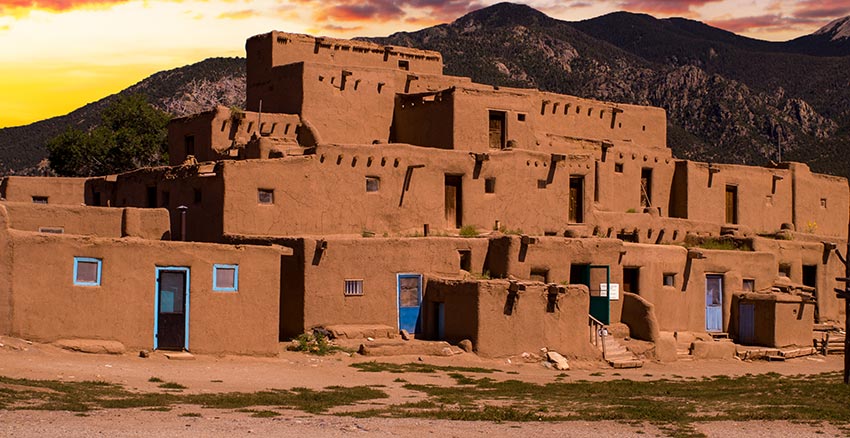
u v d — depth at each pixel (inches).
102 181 1616.6
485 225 1533.0
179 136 1638.8
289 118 1579.7
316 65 1601.9
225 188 1332.4
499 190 1550.2
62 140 2251.5
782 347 1498.5
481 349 1204.5
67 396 767.7
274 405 818.8
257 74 1680.6
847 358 1090.7
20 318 939.3
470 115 1598.2
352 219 1425.9
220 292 1056.2
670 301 1489.9
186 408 769.6
